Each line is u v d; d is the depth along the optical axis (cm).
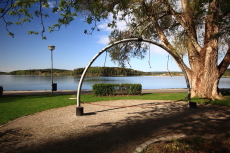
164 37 1155
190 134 498
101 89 1430
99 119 685
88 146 419
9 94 1603
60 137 481
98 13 527
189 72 1248
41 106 946
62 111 832
